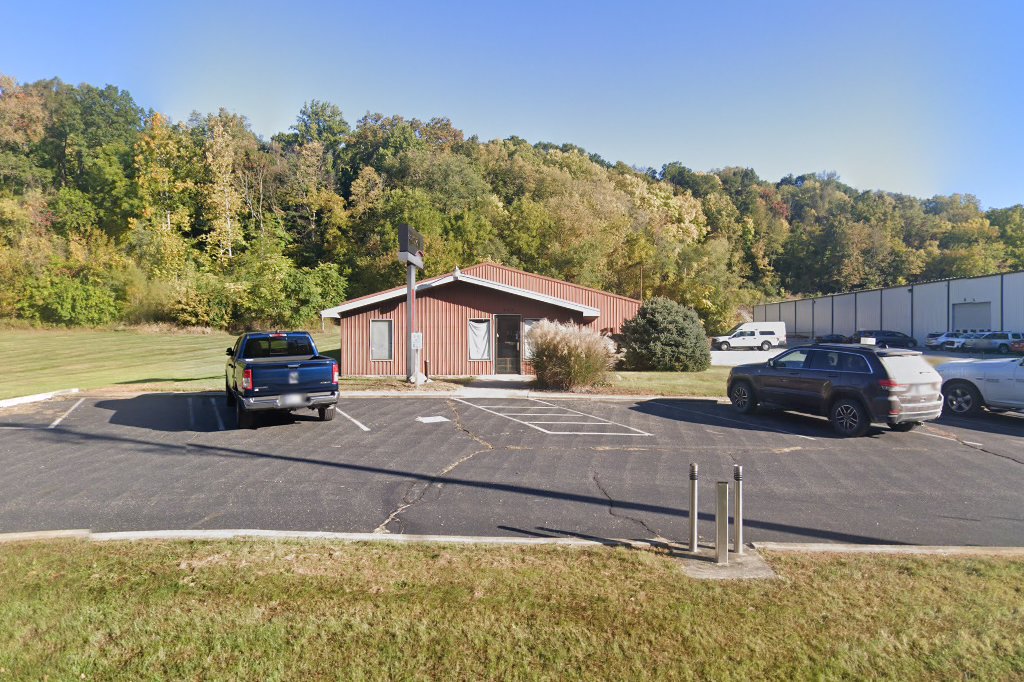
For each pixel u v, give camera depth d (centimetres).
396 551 545
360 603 440
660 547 570
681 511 701
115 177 6638
